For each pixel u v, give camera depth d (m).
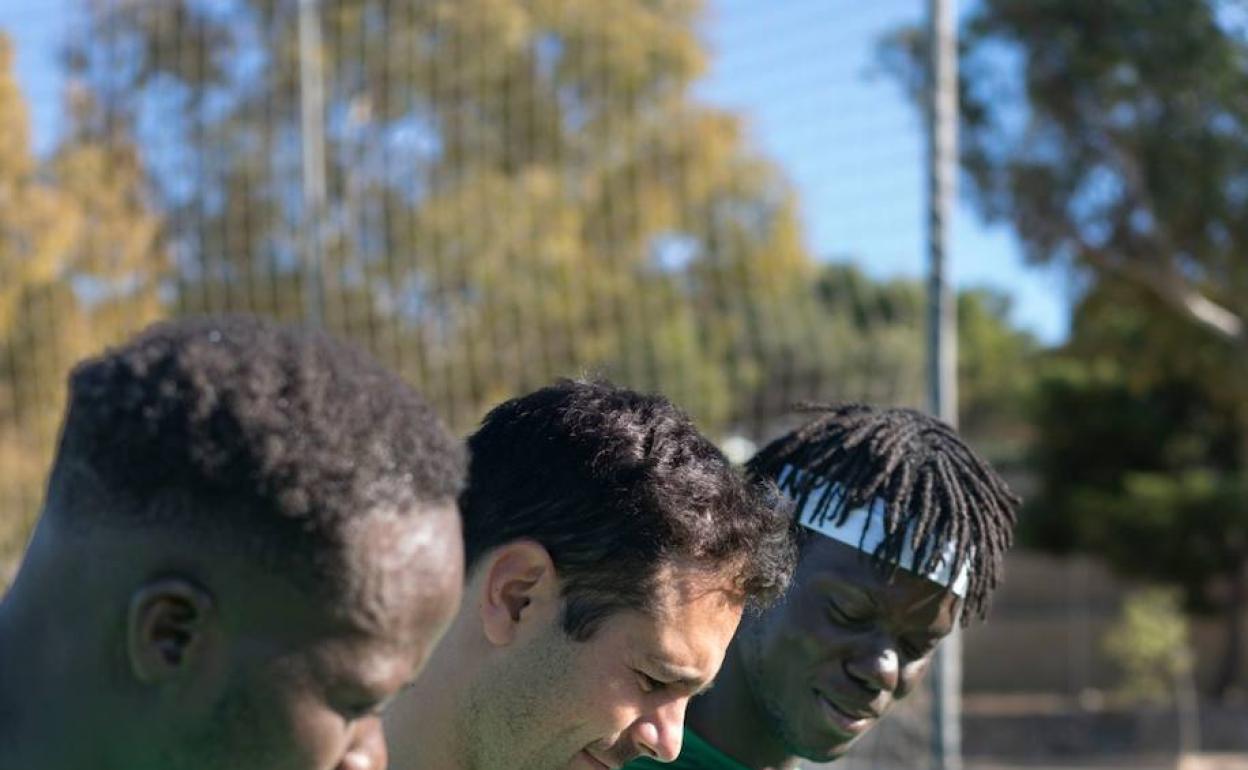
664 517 1.56
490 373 7.08
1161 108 13.30
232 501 1.04
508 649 1.62
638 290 7.29
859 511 1.97
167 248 6.75
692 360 7.08
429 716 1.67
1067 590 20.03
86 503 1.07
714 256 7.27
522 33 7.44
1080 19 13.03
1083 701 18.70
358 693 1.08
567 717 1.60
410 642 1.11
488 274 7.16
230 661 1.06
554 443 1.63
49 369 6.55
